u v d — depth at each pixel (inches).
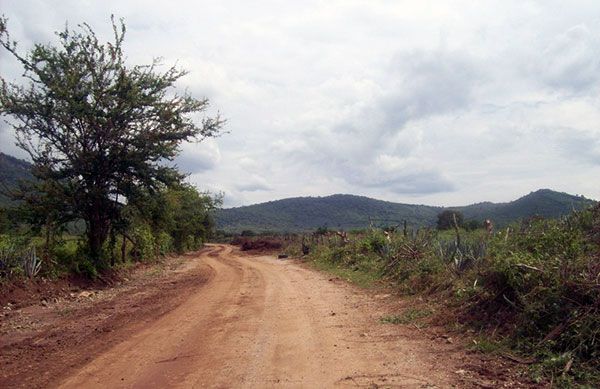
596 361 257.0
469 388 246.4
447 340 346.0
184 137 877.2
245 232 3786.9
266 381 266.8
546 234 408.8
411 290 553.3
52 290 611.8
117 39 805.2
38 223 776.9
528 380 254.4
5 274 561.9
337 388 252.8
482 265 451.8
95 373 289.6
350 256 997.2
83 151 791.7
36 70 768.9
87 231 834.8
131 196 844.6
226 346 346.6
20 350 347.3
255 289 684.7
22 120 760.3
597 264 318.3
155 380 273.7
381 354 317.1
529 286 339.6
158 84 840.3
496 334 333.1
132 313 497.0
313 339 362.9
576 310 291.9
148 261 1250.0
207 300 584.7
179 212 1717.5
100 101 786.8
